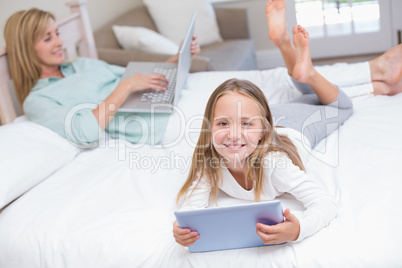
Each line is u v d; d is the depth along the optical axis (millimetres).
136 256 1241
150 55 2699
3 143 1591
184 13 3383
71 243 1306
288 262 1133
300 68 1664
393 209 1208
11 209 1455
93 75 2068
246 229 1150
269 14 1896
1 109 1936
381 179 1336
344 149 1538
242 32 3484
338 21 3764
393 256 1094
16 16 1924
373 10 3693
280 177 1282
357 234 1148
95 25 3281
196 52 2262
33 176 1562
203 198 1351
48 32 1963
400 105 1785
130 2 3803
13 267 1359
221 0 3871
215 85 2150
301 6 3777
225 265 1179
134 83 1844
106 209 1408
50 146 1696
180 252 1221
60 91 1893
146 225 1324
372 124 1668
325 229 1190
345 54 3850
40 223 1378
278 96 2000
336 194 1336
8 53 1938
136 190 1498
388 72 1882
